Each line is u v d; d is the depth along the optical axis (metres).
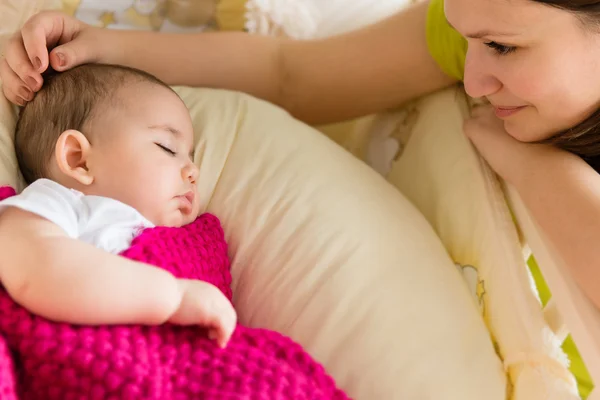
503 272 0.79
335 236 0.81
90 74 0.78
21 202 0.64
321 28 1.12
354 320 0.75
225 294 0.78
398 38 0.99
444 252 0.86
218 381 0.63
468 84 0.75
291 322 0.76
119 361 0.59
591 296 0.66
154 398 0.59
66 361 0.59
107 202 0.71
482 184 0.87
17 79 0.80
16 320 0.60
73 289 0.58
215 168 0.88
